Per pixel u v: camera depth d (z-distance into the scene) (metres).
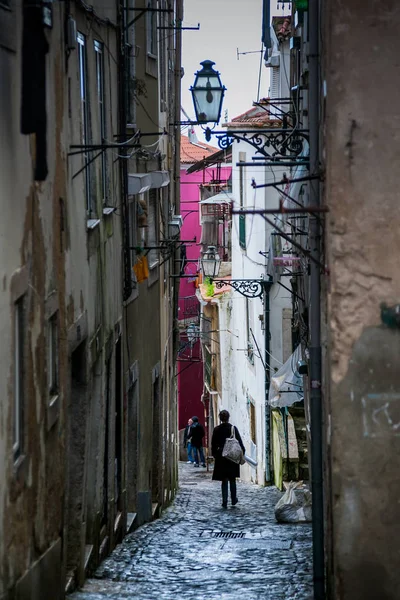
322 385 19.08
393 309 16.81
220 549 26.19
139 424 31.97
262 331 45.69
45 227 17.11
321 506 19.14
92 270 22.64
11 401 14.62
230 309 58.50
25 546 15.70
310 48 19.22
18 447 15.48
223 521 32.38
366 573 17.02
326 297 17.25
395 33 16.47
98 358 23.42
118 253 27.44
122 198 28.05
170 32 44.97
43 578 16.92
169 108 44.34
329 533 17.97
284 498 31.92
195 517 34.00
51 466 17.64
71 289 19.72
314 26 19.17
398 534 16.98
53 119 17.95
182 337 84.19
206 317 67.94
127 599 19.30
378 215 16.70
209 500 41.97
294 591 20.20
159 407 37.38
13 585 14.83
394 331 16.84
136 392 31.36
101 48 24.84
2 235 14.07
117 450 27.91
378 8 16.42
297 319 33.16
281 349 44.94
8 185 14.44
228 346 60.09
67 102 19.33
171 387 45.59
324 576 19.42
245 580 21.62
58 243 18.27
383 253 16.73
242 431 54.38
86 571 21.59
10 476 14.62
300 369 28.42
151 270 35.25
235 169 53.66
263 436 46.53
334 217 16.72
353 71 16.48
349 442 16.97
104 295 24.58
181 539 28.11
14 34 14.70
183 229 89.88
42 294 16.81
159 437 37.06
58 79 18.41
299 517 31.47
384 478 16.97
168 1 43.28
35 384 16.33
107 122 25.28
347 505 17.02
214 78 26.48
